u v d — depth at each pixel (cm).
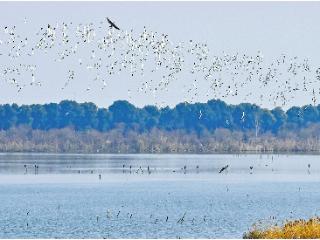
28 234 7606
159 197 12075
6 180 16525
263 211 9744
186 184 15375
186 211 9712
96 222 8488
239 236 7344
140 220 8650
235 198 11875
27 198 11869
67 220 8700
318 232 5809
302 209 10044
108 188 14162
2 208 10156
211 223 8356
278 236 5938
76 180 16575
